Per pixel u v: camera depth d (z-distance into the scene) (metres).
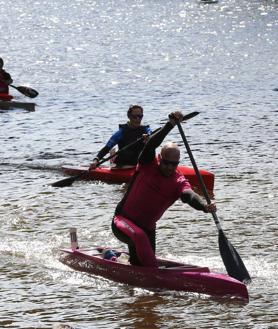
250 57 104.38
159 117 60.81
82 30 141.12
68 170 42.88
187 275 25.69
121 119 60.03
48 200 37.62
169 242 31.08
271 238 31.47
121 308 24.56
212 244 30.84
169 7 185.38
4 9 186.00
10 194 38.62
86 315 24.05
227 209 35.81
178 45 117.56
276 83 79.69
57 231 32.59
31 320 23.70
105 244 31.06
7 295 25.73
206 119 59.72
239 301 24.94
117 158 41.44
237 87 76.75
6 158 46.88
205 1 195.62
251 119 59.47
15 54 105.25
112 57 102.12
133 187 26.89
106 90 74.69
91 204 37.00
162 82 80.25
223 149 49.16
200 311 24.23
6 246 30.59
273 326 23.12
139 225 26.75
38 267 28.31
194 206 25.92
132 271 26.44
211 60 100.75
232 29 143.62
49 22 156.62
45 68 91.44
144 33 135.88
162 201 26.59
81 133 54.62
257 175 42.31
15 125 57.41
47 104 66.81
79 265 28.03
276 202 36.91
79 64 94.94
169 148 26.11
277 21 157.00
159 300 25.16
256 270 27.78
